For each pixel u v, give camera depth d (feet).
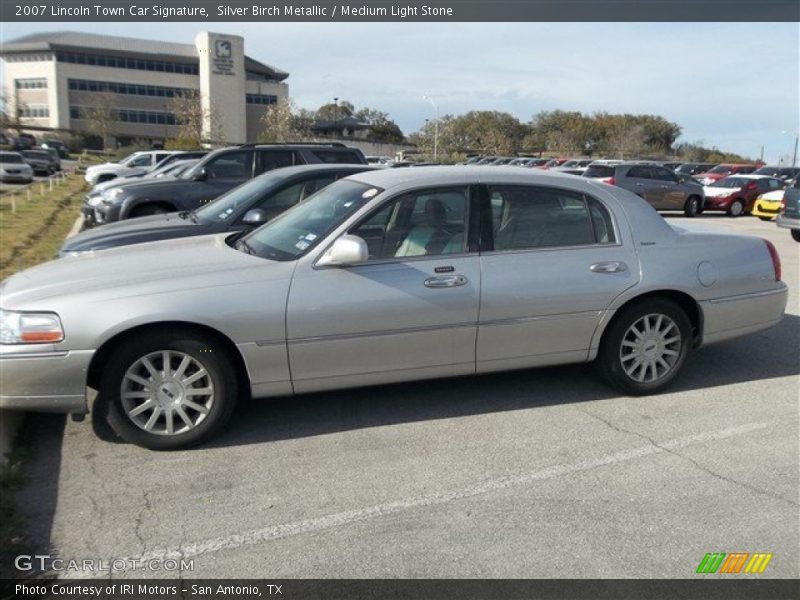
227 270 14.06
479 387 17.28
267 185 24.44
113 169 88.63
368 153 261.24
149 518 11.39
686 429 14.92
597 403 16.31
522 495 12.13
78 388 13.16
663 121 277.44
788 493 12.24
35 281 13.98
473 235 15.24
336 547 10.61
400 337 14.58
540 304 15.37
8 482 12.25
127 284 13.47
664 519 11.38
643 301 16.34
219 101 265.95
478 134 239.71
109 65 286.87
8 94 276.21
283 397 16.44
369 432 14.69
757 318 17.62
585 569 10.09
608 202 16.42
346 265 14.28
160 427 13.76
